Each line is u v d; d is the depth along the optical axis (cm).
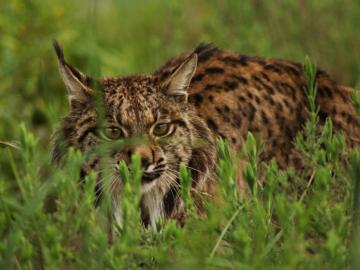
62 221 769
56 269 762
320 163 866
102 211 836
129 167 957
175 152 1007
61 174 772
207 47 1195
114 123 984
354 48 1518
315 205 794
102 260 760
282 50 1551
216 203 986
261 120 1130
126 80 1031
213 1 1662
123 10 1998
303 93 1169
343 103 1163
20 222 766
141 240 840
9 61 1437
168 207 1028
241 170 1080
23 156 777
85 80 1022
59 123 1023
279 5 1574
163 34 1772
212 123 1090
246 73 1157
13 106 1509
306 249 833
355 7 1523
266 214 823
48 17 1617
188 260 741
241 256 761
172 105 1011
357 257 713
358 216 796
